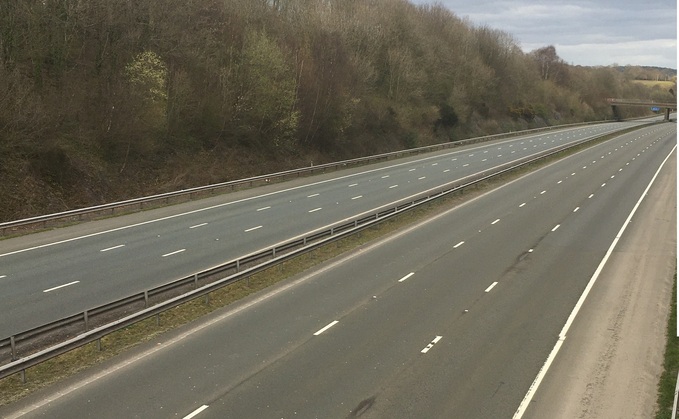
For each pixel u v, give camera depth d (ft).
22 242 81.66
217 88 156.04
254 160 160.97
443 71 280.51
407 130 233.96
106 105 124.57
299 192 129.70
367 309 56.54
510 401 39.01
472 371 43.34
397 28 261.85
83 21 128.98
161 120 135.64
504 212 108.58
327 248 80.69
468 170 167.22
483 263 74.02
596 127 378.32
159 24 146.00
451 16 329.31
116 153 126.72
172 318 53.72
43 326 43.47
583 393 40.52
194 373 42.24
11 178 100.48
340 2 248.11
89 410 36.88
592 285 65.92
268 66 161.89
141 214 103.45
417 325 52.44
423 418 36.50
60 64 124.36
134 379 41.27
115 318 52.75
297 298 59.77
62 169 109.81
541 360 45.68
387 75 244.83
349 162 174.91
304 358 44.98
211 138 155.12
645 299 61.52
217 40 163.02
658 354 47.37
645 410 38.45
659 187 138.92
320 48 191.42
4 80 102.42
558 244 84.74
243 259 65.36
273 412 36.78
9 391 39.40
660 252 81.51
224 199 119.96
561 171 167.43
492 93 326.03
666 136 305.94
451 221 100.17
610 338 50.65
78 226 92.99
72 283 62.95
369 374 42.39
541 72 469.98
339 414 36.68
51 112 111.45
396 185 140.15
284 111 169.37
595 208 113.09
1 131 100.83
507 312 56.44
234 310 56.08
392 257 76.43
